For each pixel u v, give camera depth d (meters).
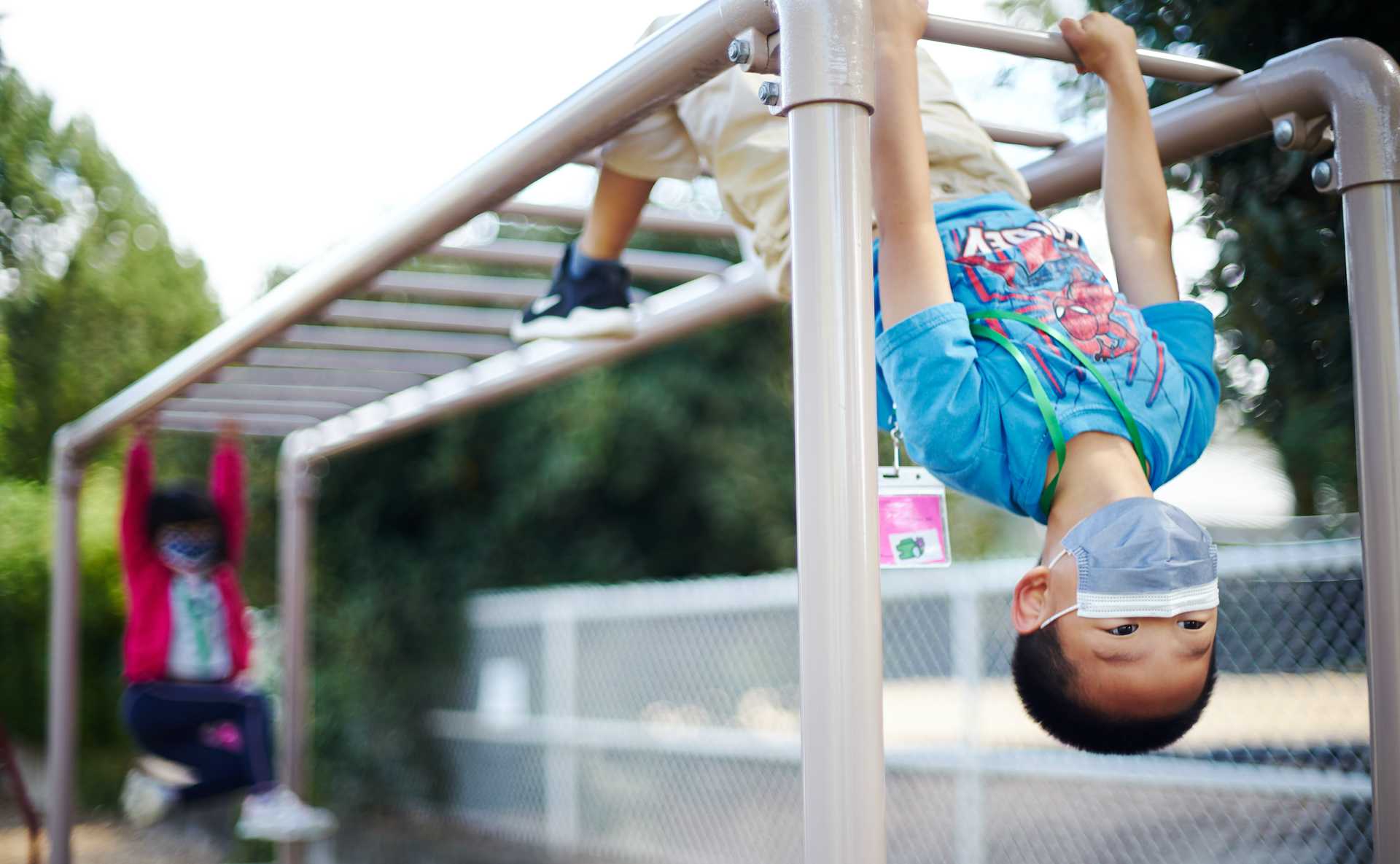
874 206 1.56
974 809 4.24
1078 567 1.23
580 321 2.55
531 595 6.73
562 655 6.55
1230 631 3.76
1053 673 1.25
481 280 3.48
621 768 6.06
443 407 4.21
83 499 7.09
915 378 1.31
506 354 3.81
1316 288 2.43
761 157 1.99
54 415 6.95
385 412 4.51
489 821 6.58
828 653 1.06
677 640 6.08
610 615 6.32
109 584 6.93
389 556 7.16
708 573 8.76
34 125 6.14
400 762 6.99
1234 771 3.43
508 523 7.50
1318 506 3.74
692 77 1.43
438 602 7.20
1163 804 3.83
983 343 1.41
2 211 6.15
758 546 8.69
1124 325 1.46
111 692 6.88
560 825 6.23
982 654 4.95
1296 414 2.78
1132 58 1.66
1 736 3.49
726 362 8.41
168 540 4.00
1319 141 1.68
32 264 6.48
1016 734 4.87
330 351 4.15
